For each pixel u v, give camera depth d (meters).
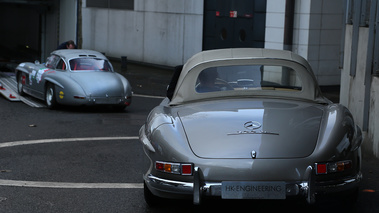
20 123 11.31
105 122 11.64
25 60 25.91
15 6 25.80
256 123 5.05
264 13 18.78
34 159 8.02
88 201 6.00
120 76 13.98
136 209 5.73
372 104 8.18
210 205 5.84
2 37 30.16
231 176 4.63
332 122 5.08
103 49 28.06
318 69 17.69
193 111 5.48
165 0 23.91
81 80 13.21
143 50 25.52
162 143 4.96
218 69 5.94
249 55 6.07
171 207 5.78
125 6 26.41
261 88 5.91
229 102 5.73
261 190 4.61
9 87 16.78
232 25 20.48
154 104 15.15
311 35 17.39
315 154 4.67
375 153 8.04
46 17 24.98
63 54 14.16
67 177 7.02
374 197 6.13
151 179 5.03
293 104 5.64
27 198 6.07
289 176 4.60
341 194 5.22
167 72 22.89
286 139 4.80
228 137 4.86
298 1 17.53
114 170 7.42
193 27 22.50
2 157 8.13
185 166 4.74
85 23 29.11
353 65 8.93
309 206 5.77
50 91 13.60
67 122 11.55
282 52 6.28
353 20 8.94
